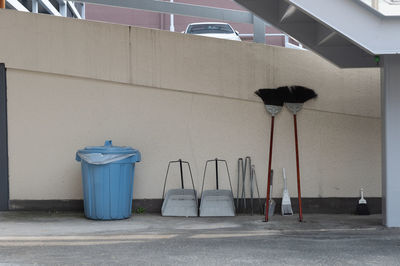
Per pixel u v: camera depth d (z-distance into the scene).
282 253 5.14
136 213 7.84
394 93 6.58
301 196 7.93
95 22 7.85
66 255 5.07
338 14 6.08
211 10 9.62
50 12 15.31
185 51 7.91
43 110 7.84
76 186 7.86
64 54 7.81
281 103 7.75
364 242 5.69
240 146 7.93
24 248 5.38
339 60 7.43
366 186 7.95
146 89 7.91
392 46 6.08
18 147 7.82
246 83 7.91
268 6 7.40
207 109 7.93
